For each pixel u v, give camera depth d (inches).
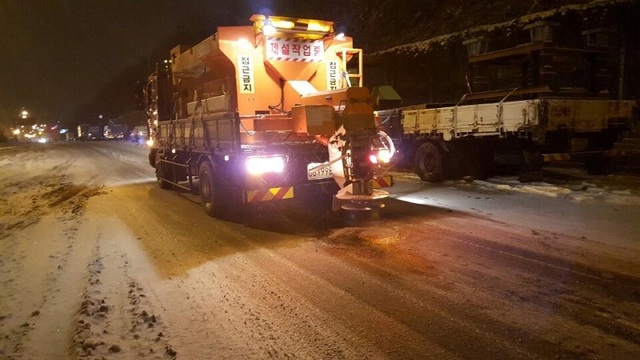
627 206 356.8
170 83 546.0
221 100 373.1
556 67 501.7
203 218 377.7
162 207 434.6
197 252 282.0
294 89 394.3
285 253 271.7
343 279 225.8
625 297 193.3
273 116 370.6
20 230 366.0
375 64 1119.0
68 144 2231.8
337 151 326.0
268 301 203.9
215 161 372.2
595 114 462.3
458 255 253.3
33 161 1146.7
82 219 394.9
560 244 265.1
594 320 174.6
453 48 942.4
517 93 490.6
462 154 514.6
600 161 504.7
